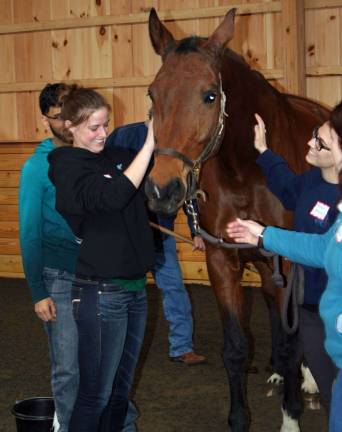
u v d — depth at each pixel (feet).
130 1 21.20
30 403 10.39
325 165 7.84
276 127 10.25
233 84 9.68
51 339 8.78
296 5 19.13
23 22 22.30
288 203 9.05
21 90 22.54
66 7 21.84
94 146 7.73
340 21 19.47
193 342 15.40
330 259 6.32
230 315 10.36
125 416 8.41
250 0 19.90
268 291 11.37
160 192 7.98
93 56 21.84
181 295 13.92
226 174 10.11
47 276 8.70
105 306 7.54
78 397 7.80
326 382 8.29
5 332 16.42
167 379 13.01
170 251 13.84
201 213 10.55
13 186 22.67
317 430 10.69
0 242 22.95
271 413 11.25
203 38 9.13
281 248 7.19
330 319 6.32
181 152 8.28
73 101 7.60
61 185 7.36
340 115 6.40
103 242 7.48
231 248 10.30
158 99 8.46
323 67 19.74
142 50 21.34
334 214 7.88
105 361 7.64
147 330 16.34
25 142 22.65
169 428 10.77
